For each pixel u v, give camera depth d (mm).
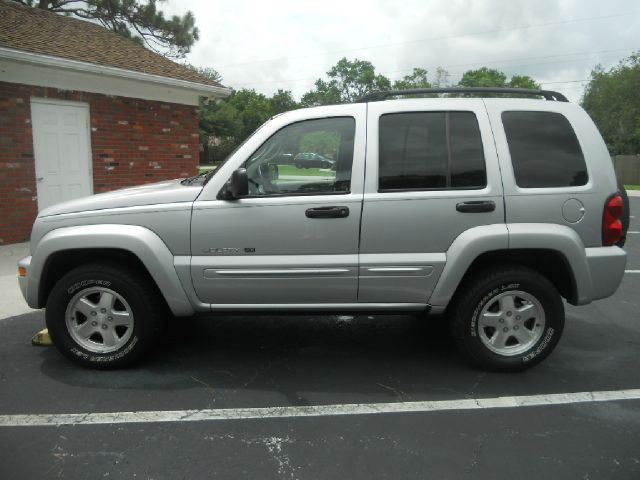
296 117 3744
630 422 3221
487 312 3812
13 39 8680
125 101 10008
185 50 25281
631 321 5137
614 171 3814
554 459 2826
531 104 3803
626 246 9477
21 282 3949
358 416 3297
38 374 3896
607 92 45281
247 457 2848
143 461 2807
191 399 3521
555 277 4012
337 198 3639
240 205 3658
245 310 3828
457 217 3635
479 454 2875
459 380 3814
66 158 9180
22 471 2711
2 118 8188
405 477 2670
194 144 11594
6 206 8398
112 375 3891
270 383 3773
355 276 3684
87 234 3686
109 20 24062
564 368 4016
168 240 3717
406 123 3719
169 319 4883
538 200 3656
